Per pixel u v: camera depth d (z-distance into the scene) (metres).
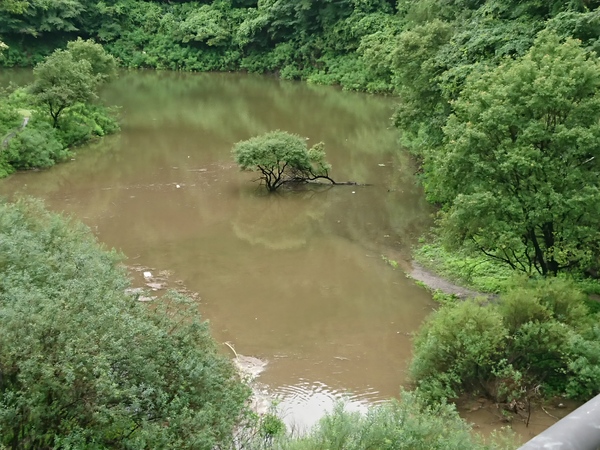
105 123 29.09
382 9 48.50
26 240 8.85
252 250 16.00
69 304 6.36
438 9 22.03
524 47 14.19
